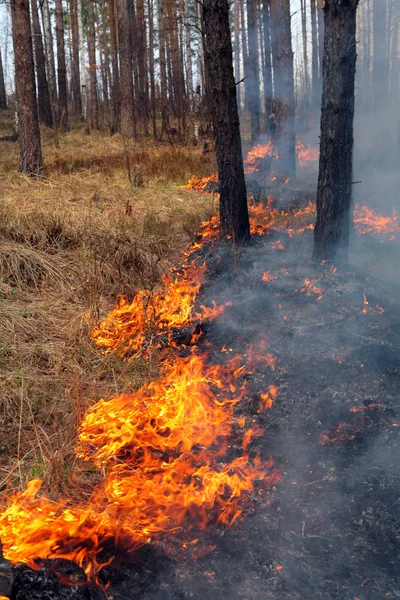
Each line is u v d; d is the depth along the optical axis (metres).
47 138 18.55
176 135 19.22
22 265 5.52
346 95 4.84
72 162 12.33
